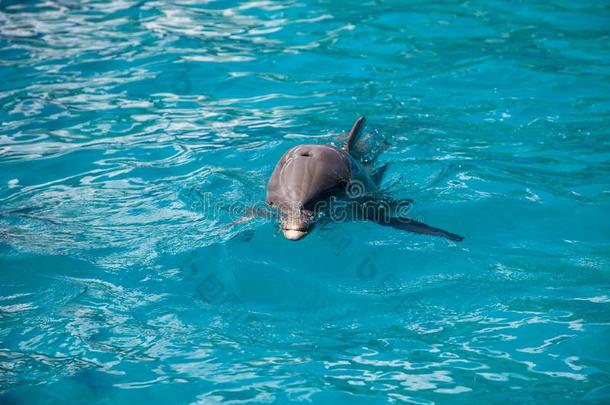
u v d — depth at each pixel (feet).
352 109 74.33
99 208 56.49
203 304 44.86
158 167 63.05
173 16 103.30
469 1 104.32
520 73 81.56
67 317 43.65
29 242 51.72
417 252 49.83
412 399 35.73
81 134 70.38
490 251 49.70
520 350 39.37
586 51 86.89
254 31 96.78
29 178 61.77
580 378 36.86
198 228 53.21
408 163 62.34
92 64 87.56
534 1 103.30
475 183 58.85
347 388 36.76
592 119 70.90
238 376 37.99
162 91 80.18
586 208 54.75
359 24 97.45
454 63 84.79
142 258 49.75
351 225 52.75
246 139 68.03
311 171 50.03
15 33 97.66
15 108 75.97
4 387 37.22
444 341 40.50
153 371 38.52
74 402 36.14
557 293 44.60
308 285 46.52
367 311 43.75
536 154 64.23
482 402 35.35
